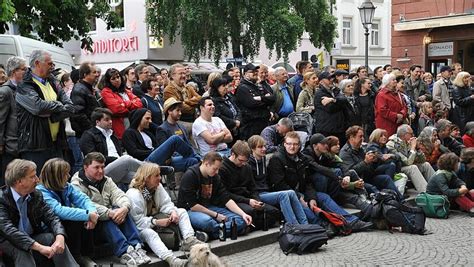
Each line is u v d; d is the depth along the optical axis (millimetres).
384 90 10828
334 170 8992
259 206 7762
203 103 8664
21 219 5660
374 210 8461
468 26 19844
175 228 6836
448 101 12859
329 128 9844
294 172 8305
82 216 6023
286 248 7195
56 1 14969
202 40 21219
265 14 20297
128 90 8812
